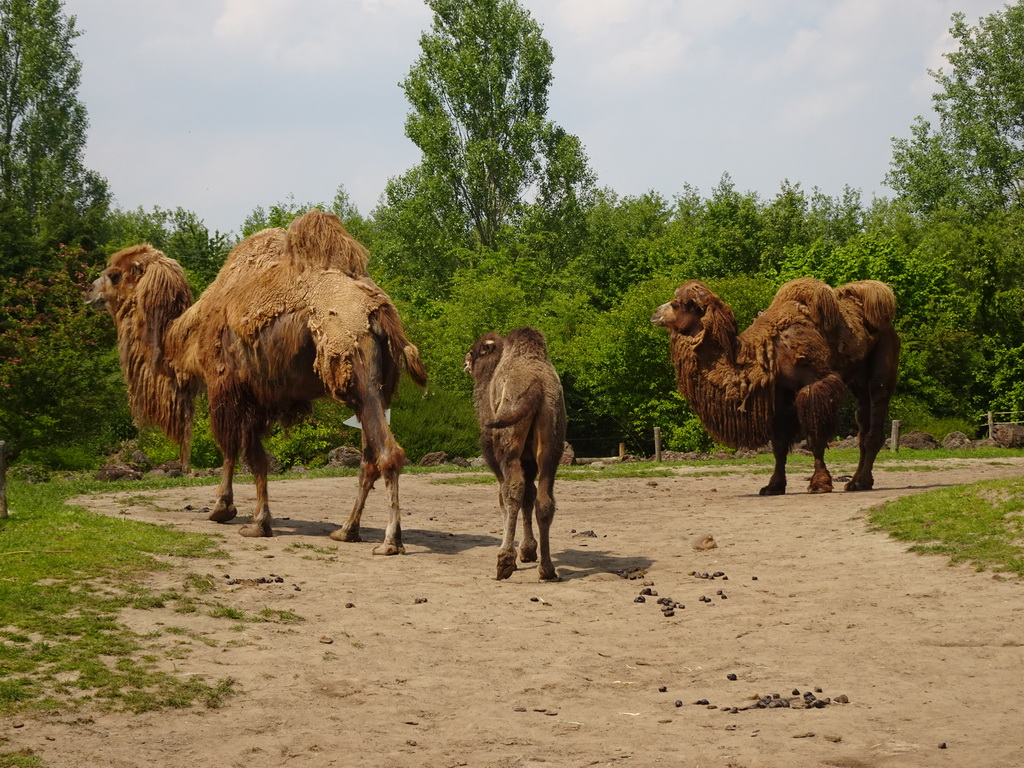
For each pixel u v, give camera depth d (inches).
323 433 990.4
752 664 272.8
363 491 442.6
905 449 1064.8
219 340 439.8
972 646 283.0
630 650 287.6
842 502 577.0
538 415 368.5
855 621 313.4
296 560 393.4
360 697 244.7
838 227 2228.1
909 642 289.0
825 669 267.1
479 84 1900.8
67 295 1085.1
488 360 398.0
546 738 220.1
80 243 1831.9
